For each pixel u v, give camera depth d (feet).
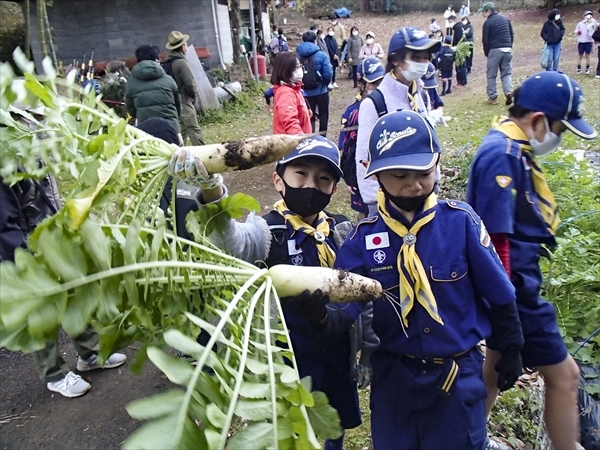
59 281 2.82
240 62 48.03
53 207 9.16
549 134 6.39
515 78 42.98
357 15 101.71
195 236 4.59
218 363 3.23
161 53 43.45
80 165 3.58
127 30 43.78
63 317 2.78
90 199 3.11
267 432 3.04
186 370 2.99
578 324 10.11
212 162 4.60
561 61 47.93
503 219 6.14
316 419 3.56
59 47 42.83
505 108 31.91
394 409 5.76
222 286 4.29
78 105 3.82
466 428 5.49
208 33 44.93
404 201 5.46
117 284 3.16
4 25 47.03
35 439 9.05
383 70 12.76
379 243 5.65
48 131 3.50
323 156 5.83
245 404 3.11
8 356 11.84
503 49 32.07
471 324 5.53
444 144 24.59
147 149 4.49
